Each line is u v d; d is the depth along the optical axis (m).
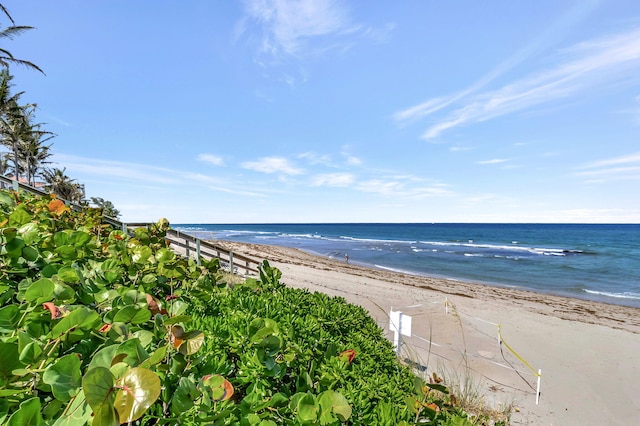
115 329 1.24
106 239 3.14
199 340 1.27
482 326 9.87
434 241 63.59
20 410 0.78
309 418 1.23
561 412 5.34
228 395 1.25
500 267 28.39
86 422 0.81
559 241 62.25
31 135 32.94
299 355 2.01
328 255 36.03
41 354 0.96
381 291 14.81
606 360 7.78
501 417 4.68
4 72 22.52
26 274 1.83
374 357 2.70
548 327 10.24
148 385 0.78
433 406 1.66
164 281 2.65
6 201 2.96
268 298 3.54
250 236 78.75
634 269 27.75
